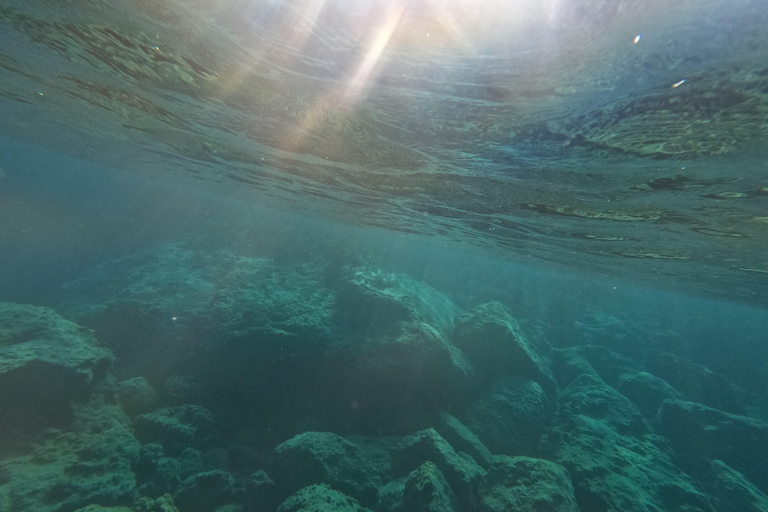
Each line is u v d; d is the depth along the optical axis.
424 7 0.72
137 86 1.46
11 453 1.71
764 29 0.53
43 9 1.00
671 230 1.79
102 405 2.21
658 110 0.78
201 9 0.81
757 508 2.20
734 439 2.78
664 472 2.30
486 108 0.94
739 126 0.77
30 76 1.80
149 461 1.95
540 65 0.73
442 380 2.81
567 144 1.05
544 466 1.90
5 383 1.83
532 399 2.88
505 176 1.46
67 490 1.63
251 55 0.96
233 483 1.94
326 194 3.12
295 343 2.87
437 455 1.98
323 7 0.77
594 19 0.62
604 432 2.61
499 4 0.68
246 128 1.66
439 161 1.44
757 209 1.28
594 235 2.25
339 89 1.02
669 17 0.57
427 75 0.86
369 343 2.87
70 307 3.71
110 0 0.85
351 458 2.05
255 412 2.59
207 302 3.59
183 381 2.71
